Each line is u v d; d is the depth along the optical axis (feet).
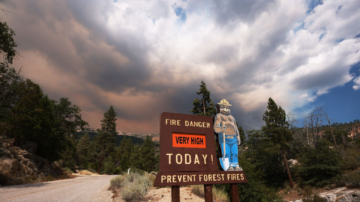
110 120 246.06
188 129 20.77
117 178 48.67
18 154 71.61
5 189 40.83
